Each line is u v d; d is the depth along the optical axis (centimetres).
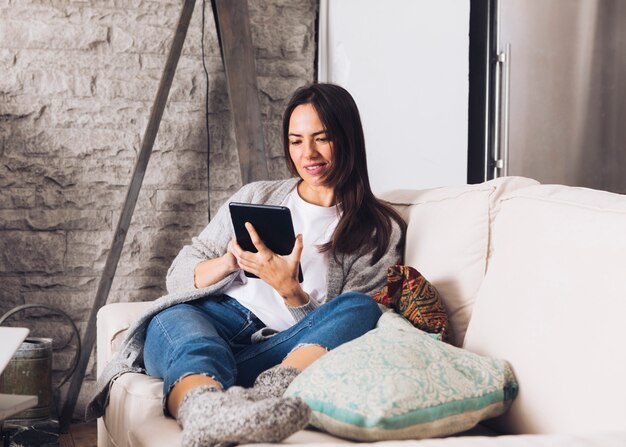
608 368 116
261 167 299
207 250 204
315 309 173
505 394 134
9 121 313
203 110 329
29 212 316
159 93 296
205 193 330
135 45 321
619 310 118
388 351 129
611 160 282
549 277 135
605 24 279
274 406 108
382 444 93
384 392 120
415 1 284
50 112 316
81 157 319
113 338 212
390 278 178
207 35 328
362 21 312
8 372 279
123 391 174
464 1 261
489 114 270
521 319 138
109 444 212
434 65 275
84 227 320
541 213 146
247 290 196
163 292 328
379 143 310
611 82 281
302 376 132
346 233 198
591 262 127
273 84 336
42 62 315
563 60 276
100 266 321
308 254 200
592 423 115
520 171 273
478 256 174
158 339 172
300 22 339
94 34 318
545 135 276
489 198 174
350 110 200
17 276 316
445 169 271
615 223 127
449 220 183
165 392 145
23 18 313
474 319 156
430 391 124
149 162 325
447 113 269
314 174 199
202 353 153
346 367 127
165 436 136
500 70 270
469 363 133
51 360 290
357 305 165
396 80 296
